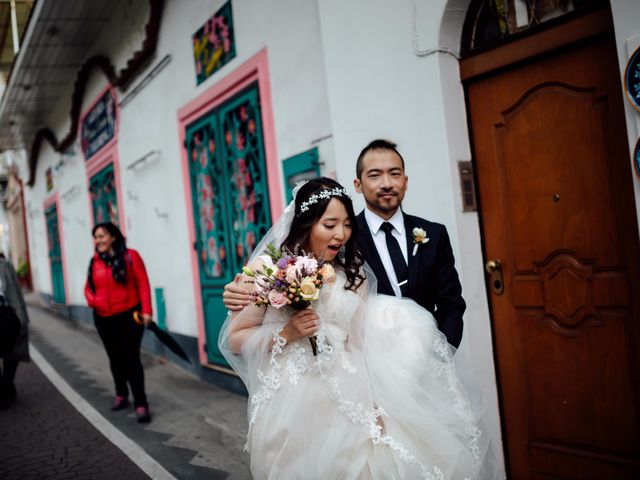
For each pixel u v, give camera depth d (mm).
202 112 5652
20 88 10430
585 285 2713
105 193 9258
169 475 3504
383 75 3307
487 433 2107
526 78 2846
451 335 2195
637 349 2549
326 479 1856
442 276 2322
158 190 6906
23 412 5172
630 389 2594
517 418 3033
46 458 3926
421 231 2289
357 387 1961
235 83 5023
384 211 2332
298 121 4242
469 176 3055
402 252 2332
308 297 1815
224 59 5180
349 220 2053
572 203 2725
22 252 21984
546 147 2801
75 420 4820
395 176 2289
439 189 3049
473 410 2104
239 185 5207
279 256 2053
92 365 7227
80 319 11766
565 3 2668
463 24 3037
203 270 5922
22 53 8766
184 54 5918
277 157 4543
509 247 3004
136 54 6773
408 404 1919
